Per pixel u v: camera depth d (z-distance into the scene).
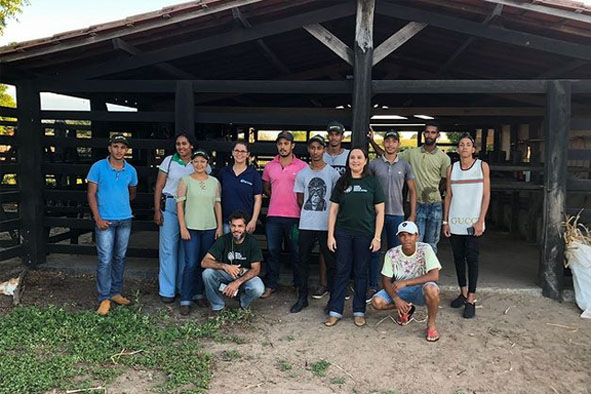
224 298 4.90
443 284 5.25
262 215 5.97
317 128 9.18
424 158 4.75
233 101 10.08
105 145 5.59
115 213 4.36
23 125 5.54
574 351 3.72
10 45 4.79
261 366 3.44
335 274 4.34
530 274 5.71
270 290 4.91
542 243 5.03
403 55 7.60
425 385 3.20
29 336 3.75
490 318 4.38
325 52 7.34
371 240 4.16
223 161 9.95
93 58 5.25
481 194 4.34
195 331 3.94
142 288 5.23
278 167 4.69
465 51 6.52
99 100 7.09
